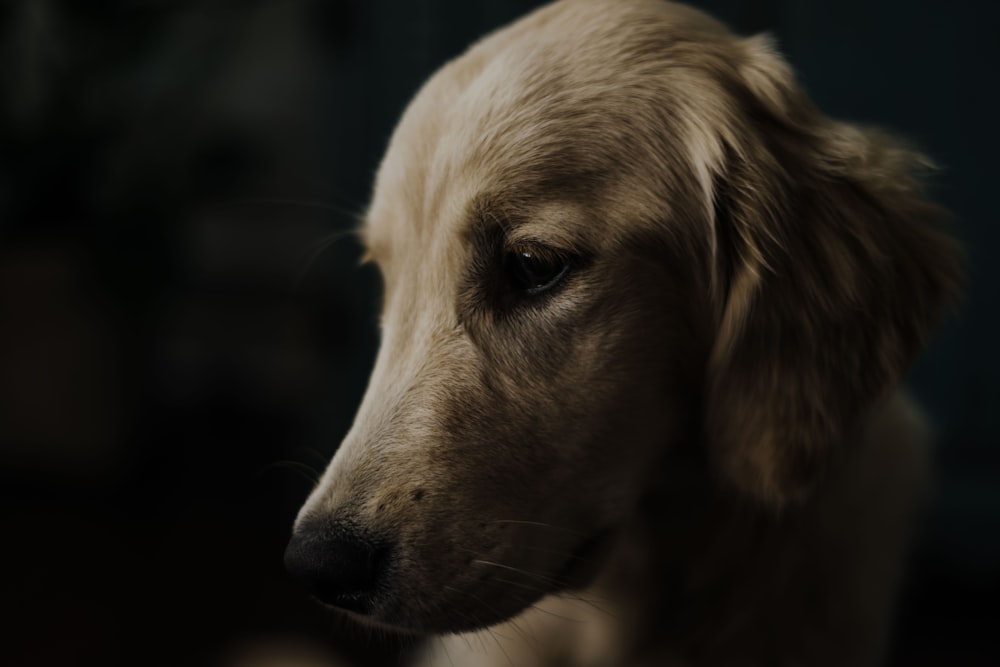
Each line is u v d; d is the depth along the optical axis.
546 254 0.50
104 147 1.09
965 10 0.82
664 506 0.56
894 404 0.60
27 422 1.08
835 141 0.54
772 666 0.57
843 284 0.52
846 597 0.57
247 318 1.34
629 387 0.51
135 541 0.98
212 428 1.23
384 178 0.54
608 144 0.51
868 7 0.84
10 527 1.00
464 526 0.50
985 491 0.87
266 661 0.77
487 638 0.59
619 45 0.53
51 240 1.05
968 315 0.86
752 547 0.56
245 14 1.24
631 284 0.51
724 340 0.52
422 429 0.50
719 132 0.52
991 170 0.84
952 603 0.87
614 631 0.58
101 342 1.06
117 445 1.08
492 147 0.51
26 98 1.10
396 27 0.94
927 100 0.85
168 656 0.80
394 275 0.54
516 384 0.50
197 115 1.23
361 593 0.49
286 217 1.33
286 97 1.31
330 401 1.09
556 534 0.51
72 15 1.09
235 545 0.98
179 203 1.09
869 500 0.57
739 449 0.52
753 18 0.87
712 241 0.52
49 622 0.85
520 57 0.52
